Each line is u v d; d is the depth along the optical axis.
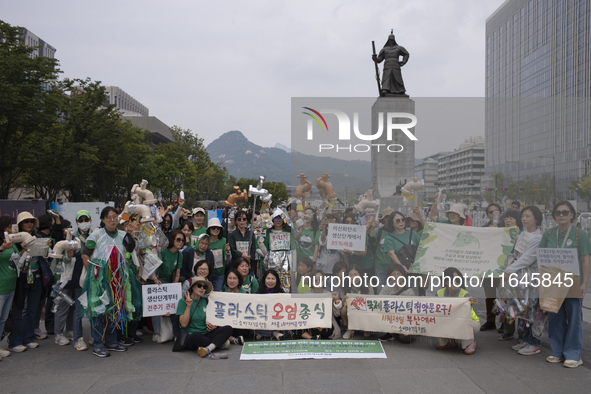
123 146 31.81
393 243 5.67
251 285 6.31
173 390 4.30
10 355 5.41
